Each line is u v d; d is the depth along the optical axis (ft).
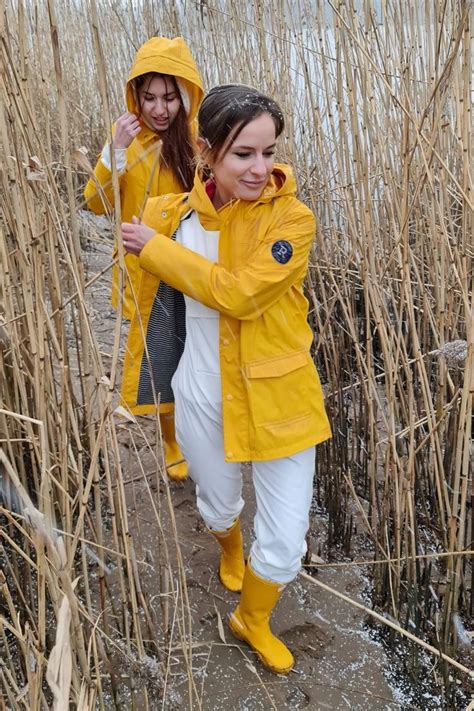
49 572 3.64
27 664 3.64
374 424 6.07
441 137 6.33
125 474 7.55
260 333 4.50
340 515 6.79
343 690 5.27
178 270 4.35
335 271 8.79
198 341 4.83
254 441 4.58
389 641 5.66
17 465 5.37
